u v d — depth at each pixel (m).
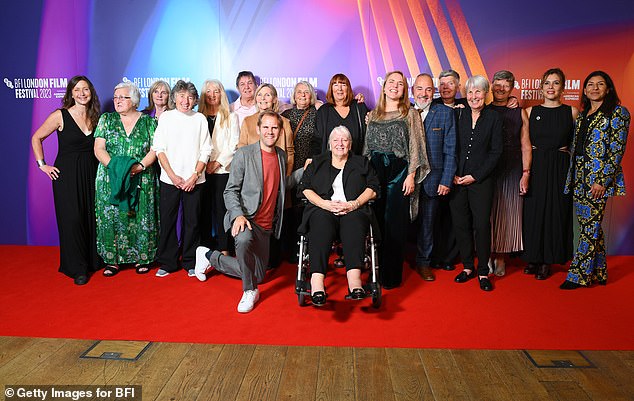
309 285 3.59
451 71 4.34
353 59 4.99
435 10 4.91
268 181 3.88
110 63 5.08
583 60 4.90
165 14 5.01
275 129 3.78
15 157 5.23
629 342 3.15
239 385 2.64
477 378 2.73
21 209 5.28
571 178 4.18
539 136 4.30
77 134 4.32
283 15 4.97
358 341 3.16
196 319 3.47
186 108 4.22
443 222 4.61
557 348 3.07
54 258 4.87
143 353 2.98
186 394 2.56
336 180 3.72
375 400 2.52
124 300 3.81
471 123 4.12
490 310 3.65
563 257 4.34
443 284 4.21
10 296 3.88
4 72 5.14
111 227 4.33
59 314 3.54
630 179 5.01
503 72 4.27
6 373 2.74
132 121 4.35
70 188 4.28
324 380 2.70
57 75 5.11
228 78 5.06
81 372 2.76
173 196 4.31
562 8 4.85
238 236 3.64
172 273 4.45
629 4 4.82
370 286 3.54
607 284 4.23
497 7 4.88
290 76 5.04
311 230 3.58
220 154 4.44
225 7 4.98
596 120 3.97
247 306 3.60
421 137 3.99
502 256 4.45
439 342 3.14
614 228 5.08
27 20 5.06
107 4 5.01
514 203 4.36
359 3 4.93
